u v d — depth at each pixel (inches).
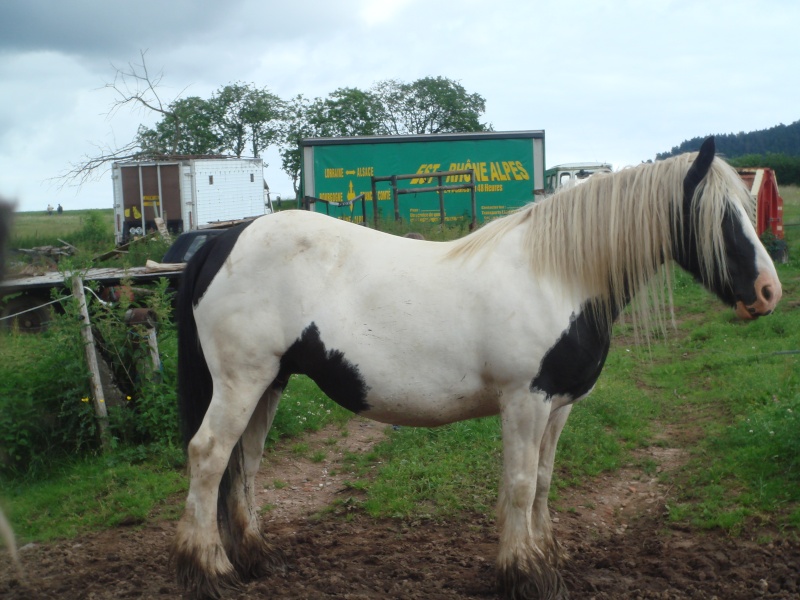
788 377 272.7
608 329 146.2
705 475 201.3
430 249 148.9
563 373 139.0
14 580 157.6
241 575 153.3
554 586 138.2
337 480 219.3
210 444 146.1
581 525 184.5
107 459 226.7
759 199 654.5
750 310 141.3
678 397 291.7
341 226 152.7
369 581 149.7
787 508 176.9
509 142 709.9
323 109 1556.3
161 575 157.2
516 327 136.7
